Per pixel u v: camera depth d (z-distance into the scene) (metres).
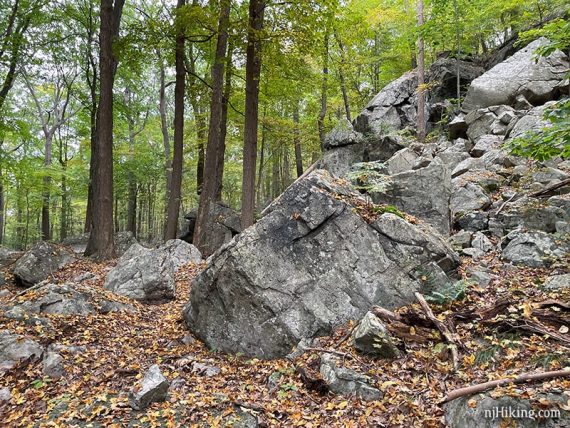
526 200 8.48
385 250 6.23
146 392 4.55
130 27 12.82
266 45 12.19
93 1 18.77
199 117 19.59
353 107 26.56
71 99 28.50
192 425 4.16
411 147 14.48
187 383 5.15
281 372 5.11
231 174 29.86
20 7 16.92
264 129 20.67
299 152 21.62
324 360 4.91
